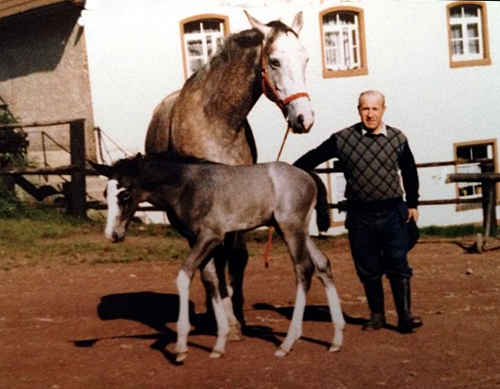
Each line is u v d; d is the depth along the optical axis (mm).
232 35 6773
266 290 8859
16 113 18812
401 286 6547
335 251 12164
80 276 9867
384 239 6508
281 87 6617
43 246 11820
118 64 17234
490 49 20156
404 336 6512
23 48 18516
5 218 14281
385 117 19125
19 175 16141
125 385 5473
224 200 5812
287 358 5945
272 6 18062
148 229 14250
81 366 5926
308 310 7695
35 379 5660
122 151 17094
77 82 17359
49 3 16750
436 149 19578
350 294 8562
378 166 6383
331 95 18547
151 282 9523
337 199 18453
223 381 5480
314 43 18344
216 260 6352
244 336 6645
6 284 9367
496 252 11633
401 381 5422
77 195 14945
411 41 19250
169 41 17438
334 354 6027
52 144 18203
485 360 5855
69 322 7422
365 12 18797
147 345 6445
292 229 5992
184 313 5758
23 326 7312
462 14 19953
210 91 6789
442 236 14023
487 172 12898
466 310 7602
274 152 18203
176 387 5402
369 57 18891
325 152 6473
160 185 5832
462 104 19828
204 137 6773
